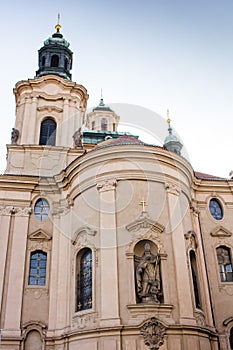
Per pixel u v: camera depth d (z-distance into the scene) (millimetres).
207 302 25016
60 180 28750
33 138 32812
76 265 24094
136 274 22109
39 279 26688
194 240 25594
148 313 20719
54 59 38844
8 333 24359
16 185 29250
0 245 27031
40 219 28656
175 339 20406
